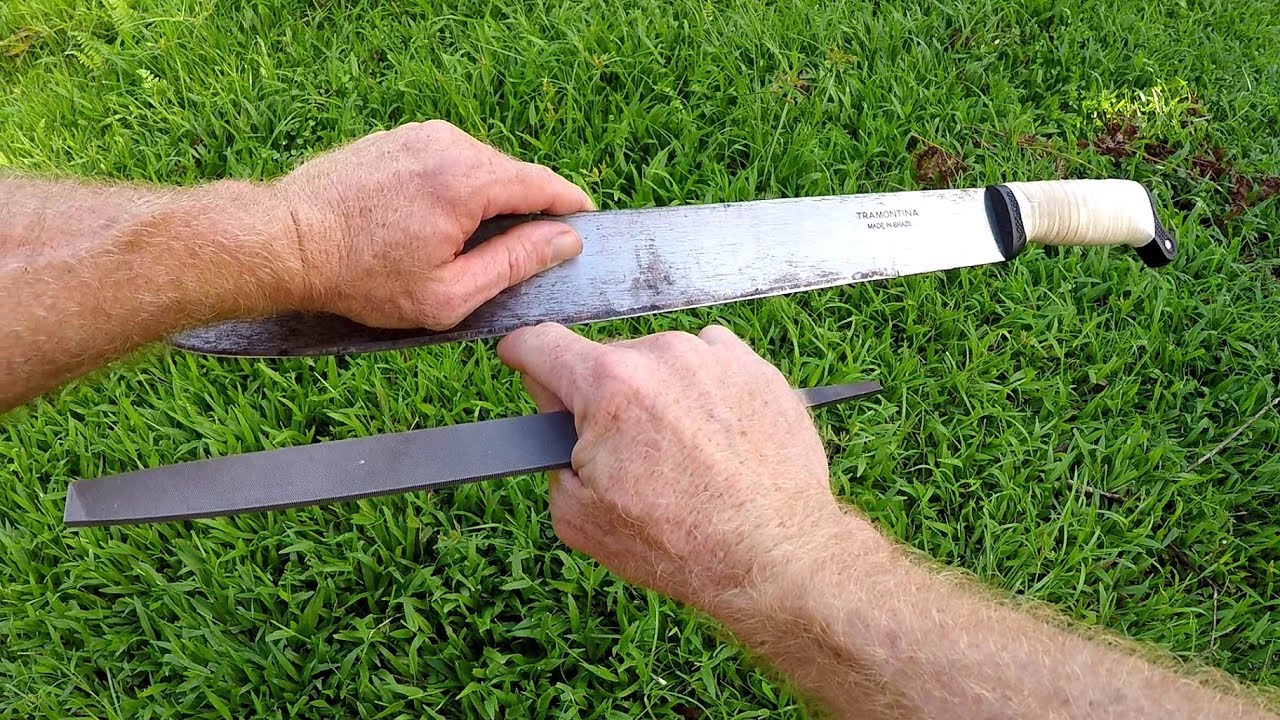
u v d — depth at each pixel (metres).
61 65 0.84
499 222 0.47
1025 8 0.91
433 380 0.64
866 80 0.82
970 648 0.32
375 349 0.45
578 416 0.38
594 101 0.78
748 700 0.55
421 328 0.46
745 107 0.78
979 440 0.64
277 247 0.41
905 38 0.86
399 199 0.42
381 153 0.43
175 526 0.58
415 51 0.82
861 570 0.34
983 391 0.66
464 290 0.43
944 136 0.80
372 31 0.83
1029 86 0.86
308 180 0.43
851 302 0.71
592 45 0.80
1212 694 0.32
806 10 0.85
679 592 0.37
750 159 0.77
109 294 0.38
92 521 0.37
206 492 0.38
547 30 0.83
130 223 0.39
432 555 0.59
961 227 0.53
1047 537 0.59
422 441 0.40
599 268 0.48
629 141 0.76
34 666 0.54
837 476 0.61
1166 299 0.71
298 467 0.39
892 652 0.32
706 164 0.75
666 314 0.67
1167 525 0.62
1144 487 0.63
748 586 0.35
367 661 0.54
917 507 0.61
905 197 0.53
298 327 0.45
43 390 0.39
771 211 0.51
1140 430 0.64
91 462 0.61
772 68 0.82
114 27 0.86
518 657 0.55
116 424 0.63
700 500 0.35
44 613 0.55
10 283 0.36
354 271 0.42
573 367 0.38
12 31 0.88
